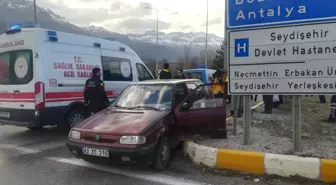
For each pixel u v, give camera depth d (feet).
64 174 16.96
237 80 19.26
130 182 15.62
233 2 19.13
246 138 19.56
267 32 18.21
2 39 26.96
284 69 17.87
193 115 20.13
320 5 16.75
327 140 20.93
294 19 17.43
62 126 27.68
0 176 16.76
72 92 27.20
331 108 28.63
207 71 59.67
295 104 17.88
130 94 21.91
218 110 20.99
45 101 24.99
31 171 17.52
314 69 17.10
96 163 18.53
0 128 30.81
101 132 16.80
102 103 27.43
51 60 25.59
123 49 33.42
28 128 30.68
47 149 22.38
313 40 17.02
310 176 15.28
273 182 15.26
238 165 16.71
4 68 26.94
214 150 17.46
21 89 25.57
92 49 29.43
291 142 20.16
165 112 18.95
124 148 16.02
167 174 16.70
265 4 18.16
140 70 35.50
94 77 27.14
